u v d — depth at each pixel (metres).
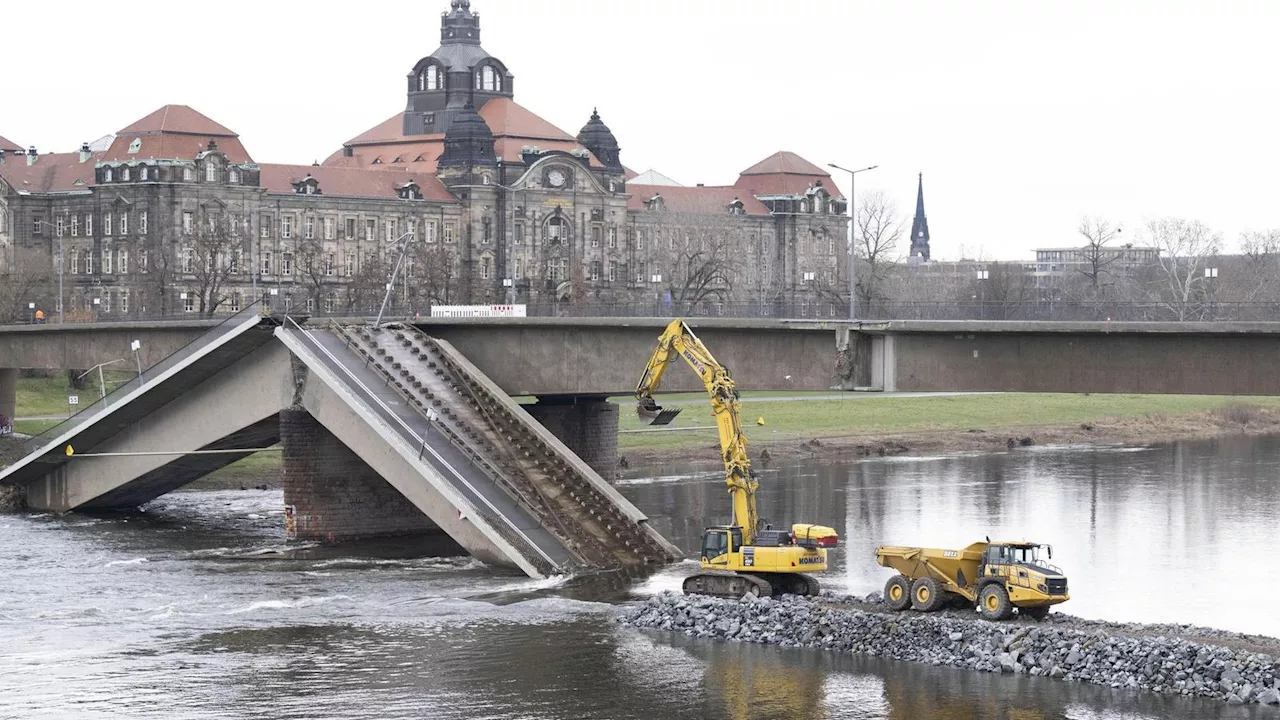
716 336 118.75
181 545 121.88
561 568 105.19
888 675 79.38
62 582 106.12
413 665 82.81
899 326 109.19
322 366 117.94
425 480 111.75
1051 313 112.62
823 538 91.44
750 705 75.00
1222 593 98.88
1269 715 72.00
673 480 159.50
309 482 121.81
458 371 123.25
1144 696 75.25
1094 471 165.88
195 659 84.62
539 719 73.50
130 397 130.25
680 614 89.69
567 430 140.38
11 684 79.81
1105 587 100.69
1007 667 79.44
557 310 154.62
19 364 163.38
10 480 143.25
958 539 118.88
